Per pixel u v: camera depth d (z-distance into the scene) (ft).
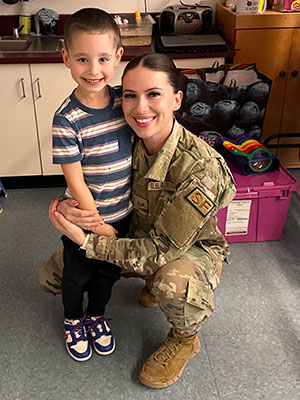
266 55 9.55
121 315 6.83
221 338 6.45
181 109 8.21
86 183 5.20
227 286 7.39
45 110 9.30
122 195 5.43
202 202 4.94
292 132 10.46
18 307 7.00
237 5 9.21
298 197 9.77
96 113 4.85
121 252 5.19
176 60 9.16
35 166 9.91
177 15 9.73
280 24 9.23
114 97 5.03
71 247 5.60
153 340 6.44
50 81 9.00
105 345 6.18
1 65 8.79
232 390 5.73
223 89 8.12
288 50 9.53
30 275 7.64
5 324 6.69
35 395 5.68
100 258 5.29
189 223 4.97
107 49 4.52
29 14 10.25
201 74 8.66
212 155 5.18
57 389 5.75
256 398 5.63
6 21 10.35
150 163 5.23
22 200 9.82
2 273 7.68
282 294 7.24
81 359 6.10
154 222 5.61
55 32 10.39
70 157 4.84
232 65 8.74
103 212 5.43
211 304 5.32
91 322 6.24
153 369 5.74
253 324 6.68
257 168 8.16
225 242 5.95
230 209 8.02
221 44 9.16
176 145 5.11
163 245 5.12
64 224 5.14
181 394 5.68
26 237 8.59
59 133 4.76
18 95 9.10
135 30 9.30
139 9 10.55
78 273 5.73
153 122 4.83
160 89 4.64
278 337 6.47
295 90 9.98
